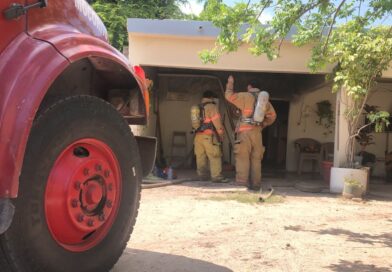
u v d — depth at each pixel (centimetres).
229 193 891
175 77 1391
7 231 273
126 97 405
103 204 341
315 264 468
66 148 312
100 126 333
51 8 321
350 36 870
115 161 351
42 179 293
